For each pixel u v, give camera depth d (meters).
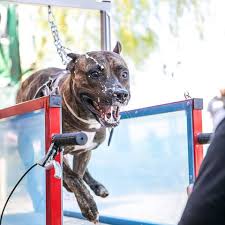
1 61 5.65
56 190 3.00
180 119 4.03
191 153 3.88
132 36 7.60
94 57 3.56
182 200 4.10
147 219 4.58
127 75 3.63
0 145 3.83
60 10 6.48
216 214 1.56
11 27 5.77
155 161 4.44
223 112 1.73
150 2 7.71
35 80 4.33
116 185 4.97
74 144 2.85
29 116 3.30
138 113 4.56
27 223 3.36
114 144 4.96
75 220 4.93
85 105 3.61
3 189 3.77
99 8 4.89
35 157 3.24
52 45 6.12
